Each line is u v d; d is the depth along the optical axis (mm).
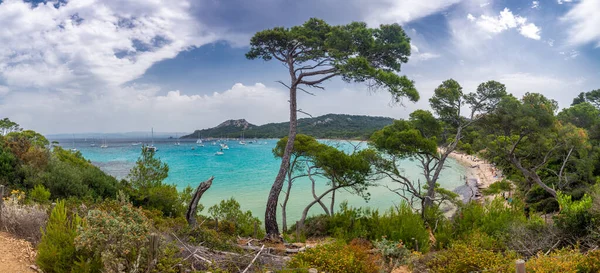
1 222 8336
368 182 25656
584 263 8109
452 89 26766
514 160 27891
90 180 18125
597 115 48750
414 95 16891
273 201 17031
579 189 27281
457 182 60156
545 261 8188
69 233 6523
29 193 13562
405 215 16453
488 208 17188
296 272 7656
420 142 24672
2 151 16422
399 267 10555
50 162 18094
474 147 32406
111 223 5922
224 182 52312
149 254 6133
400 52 18281
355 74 16219
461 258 9164
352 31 17391
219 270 7148
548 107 26250
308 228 19906
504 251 11758
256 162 87938
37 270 6625
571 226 11664
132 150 144875
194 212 13961
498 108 26297
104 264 5715
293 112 18281
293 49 18172
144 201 19906
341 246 9906
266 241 15344
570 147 28328
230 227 16844
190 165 79500
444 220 19625
